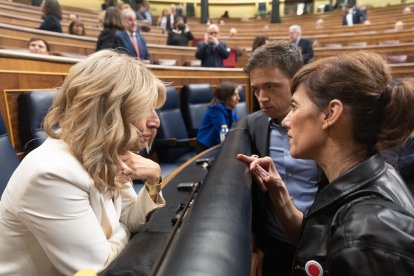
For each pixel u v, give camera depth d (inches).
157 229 30.5
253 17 522.9
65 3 403.9
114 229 28.5
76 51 145.4
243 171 23.2
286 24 395.9
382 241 13.3
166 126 102.1
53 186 23.0
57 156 24.4
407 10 351.6
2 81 58.2
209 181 19.8
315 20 422.9
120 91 25.0
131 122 26.2
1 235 24.5
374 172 17.6
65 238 23.4
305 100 20.3
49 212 23.1
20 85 61.9
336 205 17.8
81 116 24.9
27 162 24.4
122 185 29.0
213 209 14.9
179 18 212.1
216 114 95.0
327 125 19.2
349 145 19.3
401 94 17.9
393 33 218.8
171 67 115.3
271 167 28.4
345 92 18.4
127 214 33.5
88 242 24.0
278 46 35.8
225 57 161.6
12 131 60.3
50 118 26.9
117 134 25.0
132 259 23.0
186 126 114.8
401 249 13.0
